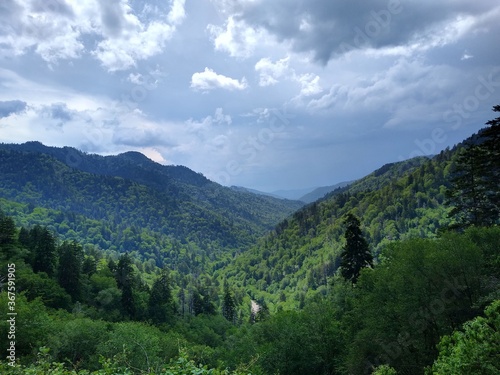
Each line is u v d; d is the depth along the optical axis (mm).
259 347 41281
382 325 28016
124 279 113938
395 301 27797
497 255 25031
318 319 41781
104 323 55219
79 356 42438
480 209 32906
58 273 93312
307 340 39594
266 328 44938
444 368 11070
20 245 95312
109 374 8055
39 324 41500
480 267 24422
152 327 69000
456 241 25406
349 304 44906
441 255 24891
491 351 10078
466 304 24547
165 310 107188
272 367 38688
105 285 102688
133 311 98750
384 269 32312
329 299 51094
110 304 96188
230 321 127438
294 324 41250
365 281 34906
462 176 33031
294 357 39406
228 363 40906
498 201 31016
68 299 83688
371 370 29359
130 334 43312
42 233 95438
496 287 22953
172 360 7859
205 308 132875
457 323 25094
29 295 74688
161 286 112375
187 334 96562
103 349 40750
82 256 125188
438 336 26016
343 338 38969
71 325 44594
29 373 8328
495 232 26984
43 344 39188
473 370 10211
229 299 133250
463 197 33969
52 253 93875
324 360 39094
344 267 46094
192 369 7160
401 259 28078
